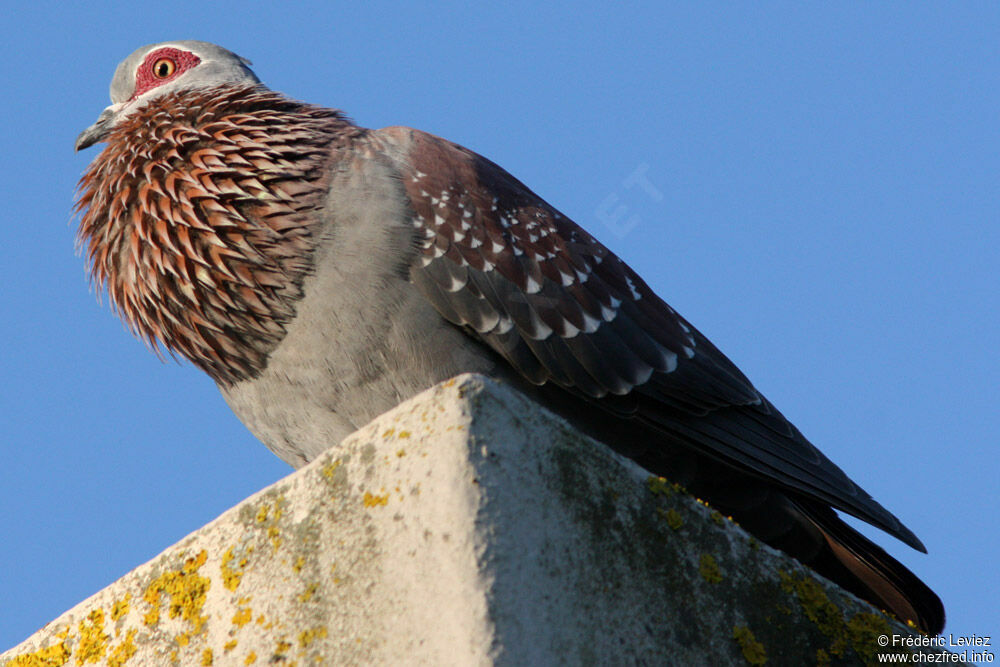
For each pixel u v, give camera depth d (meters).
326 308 8.65
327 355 8.77
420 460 5.00
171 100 9.77
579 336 9.28
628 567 5.17
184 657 5.40
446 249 9.02
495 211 9.43
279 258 8.60
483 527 4.75
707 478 9.52
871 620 5.75
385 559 4.94
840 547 9.29
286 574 5.25
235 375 9.30
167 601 5.61
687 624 5.24
